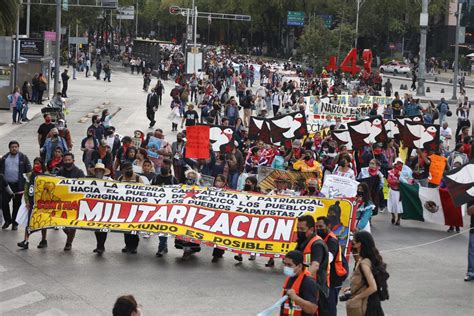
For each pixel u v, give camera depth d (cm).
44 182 1645
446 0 11144
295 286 962
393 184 2047
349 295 1049
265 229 1562
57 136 2186
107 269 1529
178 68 7556
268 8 12325
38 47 4534
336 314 1206
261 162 2255
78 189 1644
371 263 1028
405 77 9488
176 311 1291
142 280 1463
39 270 1504
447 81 8862
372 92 5591
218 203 1603
